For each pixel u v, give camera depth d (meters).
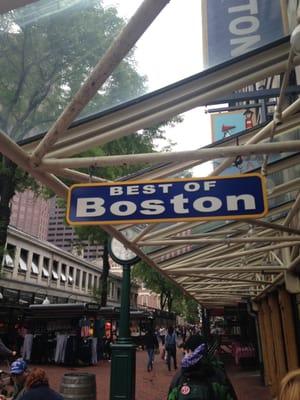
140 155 3.81
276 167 5.39
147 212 3.90
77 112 3.20
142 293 95.75
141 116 3.75
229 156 3.72
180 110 3.64
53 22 5.35
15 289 38.72
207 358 3.37
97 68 2.82
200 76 3.53
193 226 6.52
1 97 4.82
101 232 22.80
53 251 47.25
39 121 5.20
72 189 4.03
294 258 7.68
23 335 21.02
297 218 7.20
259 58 3.44
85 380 7.37
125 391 7.30
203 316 21.81
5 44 5.20
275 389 11.03
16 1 2.10
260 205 3.74
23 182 16.38
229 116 11.75
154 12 2.40
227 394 3.25
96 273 60.28
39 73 5.43
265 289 11.64
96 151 13.12
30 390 4.35
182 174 9.26
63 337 19.09
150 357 18.22
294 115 4.43
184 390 3.19
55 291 46.81
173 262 8.48
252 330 19.28
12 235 38.72
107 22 6.27
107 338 25.45
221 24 5.19
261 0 5.16
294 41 2.77
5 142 3.32
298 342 9.27
